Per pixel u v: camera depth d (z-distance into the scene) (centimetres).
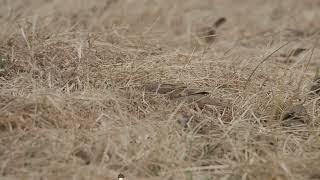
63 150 1007
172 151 1027
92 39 1498
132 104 1191
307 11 2244
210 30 1792
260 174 977
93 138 1041
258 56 1524
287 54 1634
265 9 2270
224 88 1295
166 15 1953
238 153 1045
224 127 1113
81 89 1242
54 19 1770
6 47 1405
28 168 971
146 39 1616
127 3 2023
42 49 1393
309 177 991
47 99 1123
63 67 1338
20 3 2075
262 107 1230
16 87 1229
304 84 1357
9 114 1086
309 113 1223
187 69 1357
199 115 1161
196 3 2281
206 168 995
